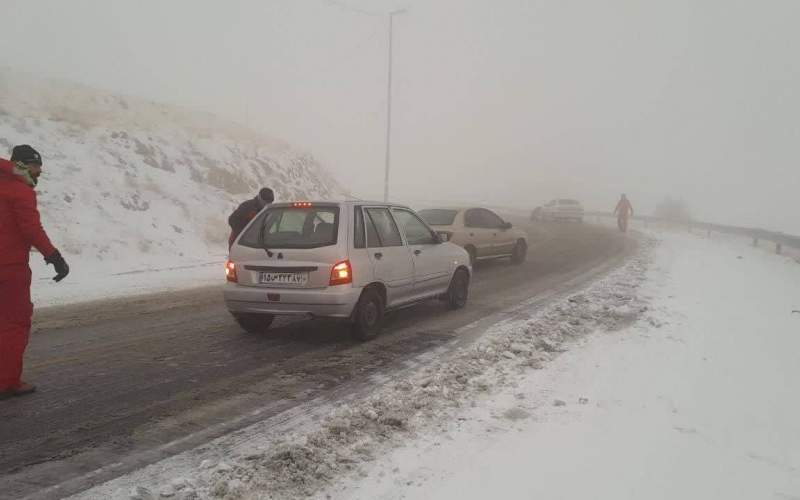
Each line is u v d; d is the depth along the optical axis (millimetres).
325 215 6352
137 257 12555
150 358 5727
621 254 16578
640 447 3693
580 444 3709
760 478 3355
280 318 7703
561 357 5734
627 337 6562
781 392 4867
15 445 3711
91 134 16656
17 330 4531
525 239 14570
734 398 4668
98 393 4703
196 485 3188
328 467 3383
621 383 4934
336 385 4969
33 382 4941
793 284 11578
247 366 5508
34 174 4488
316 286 6059
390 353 5996
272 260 6219
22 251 4430
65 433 3914
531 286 10609
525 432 3896
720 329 7031
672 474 3350
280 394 4734
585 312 7980
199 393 4742
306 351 6062
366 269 6316
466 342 6457
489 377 5086
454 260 8203
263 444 3762
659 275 11953
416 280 7277
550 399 4539
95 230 12695
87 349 6023
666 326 7094
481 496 3047
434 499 3016
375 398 4566
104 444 3748
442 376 5082
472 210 13180
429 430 3932
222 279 11180
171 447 3711
